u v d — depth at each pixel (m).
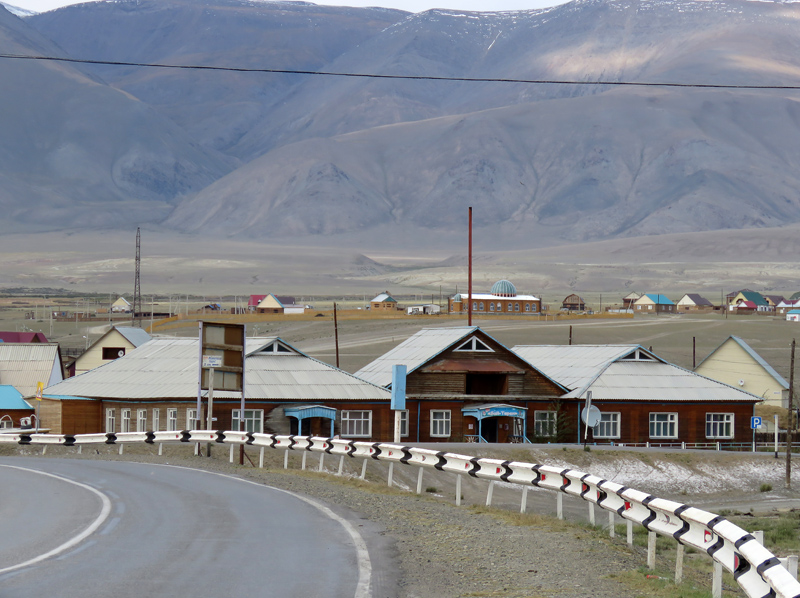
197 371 92.12
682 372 105.06
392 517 31.84
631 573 23.05
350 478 47.56
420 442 94.50
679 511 22.64
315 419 91.19
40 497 35.91
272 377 92.44
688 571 27.66
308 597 19.30
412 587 20.62
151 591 19.59
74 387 96.19
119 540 25.95
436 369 96.81
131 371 97.50
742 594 26.94
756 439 112.69
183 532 27.39
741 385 134.38
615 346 109.12
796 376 163.00
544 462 83.00
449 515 33.28
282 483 42.50
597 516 62.69
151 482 42.00
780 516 69.75
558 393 100.56
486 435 99.38
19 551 24.23
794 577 16.55
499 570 22.97
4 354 132.62
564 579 22.06
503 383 99.94
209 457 60.97
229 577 21.11
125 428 90.25
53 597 18.94
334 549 24.89
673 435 101.00
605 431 99.62
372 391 93.69
